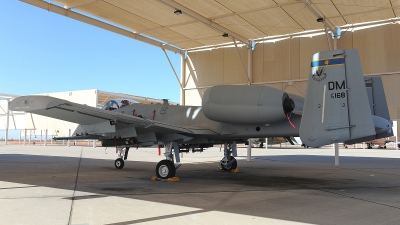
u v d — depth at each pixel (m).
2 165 11.34
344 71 5.66
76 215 4.12
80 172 9.36
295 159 15.71
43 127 33.69
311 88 5.97
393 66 14.09
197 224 3.70
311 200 5.23
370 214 4.29
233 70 17.75
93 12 13.63
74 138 9.25
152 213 4.23
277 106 6.44
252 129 7.47
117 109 10.11
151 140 7.80
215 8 13.23
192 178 8.16
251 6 13.02
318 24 14.95
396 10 13.24
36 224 3.71
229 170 9.91
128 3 12.73
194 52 19.08
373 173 9.53
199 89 18.80
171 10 13.45
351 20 14.52
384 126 6.59
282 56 16.41
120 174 8.91
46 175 8.49
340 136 5.62
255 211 4.39
